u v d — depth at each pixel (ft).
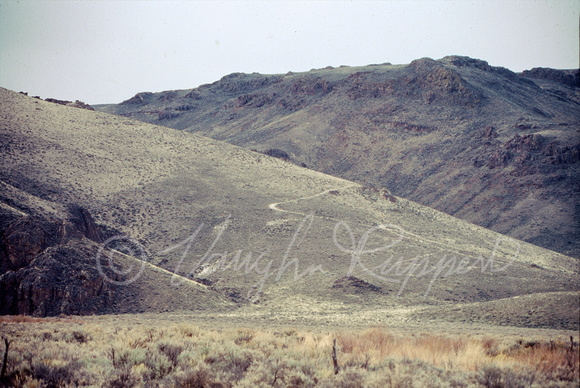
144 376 44.88
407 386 40.83
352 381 42.22
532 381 43.47
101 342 62.28
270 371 45.42
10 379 41.11
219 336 70.18
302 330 102.94
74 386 40.50
